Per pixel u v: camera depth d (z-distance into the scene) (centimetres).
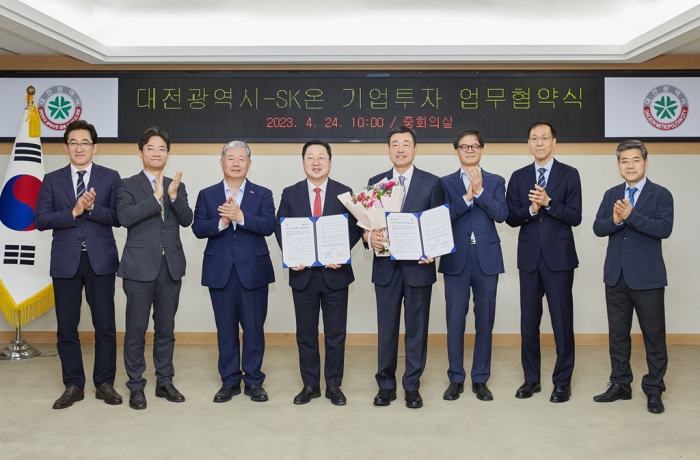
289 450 262
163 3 430
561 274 336
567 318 337
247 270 333
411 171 336
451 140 491
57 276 324
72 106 492
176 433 283
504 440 274
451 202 348
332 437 278
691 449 262
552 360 441
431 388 362
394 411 317
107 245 332
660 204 323
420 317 323
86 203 309
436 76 491
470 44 479
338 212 331
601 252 499
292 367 420
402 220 314
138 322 324
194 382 377
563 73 490
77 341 333
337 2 430
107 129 493
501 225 500
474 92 491
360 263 501
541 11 445
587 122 490
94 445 267
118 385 366
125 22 462
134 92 492
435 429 288
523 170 355
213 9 441
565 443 270
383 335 327
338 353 335
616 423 297
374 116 493
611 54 472
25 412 313
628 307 331
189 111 494
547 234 338
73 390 329
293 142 494
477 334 345
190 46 476
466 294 340
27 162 450
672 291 498
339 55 472
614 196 339
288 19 461
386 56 473
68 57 492
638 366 420
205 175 498
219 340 341
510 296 500
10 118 493
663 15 441
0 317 502
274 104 494
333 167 497
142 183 332
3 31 427
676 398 340
